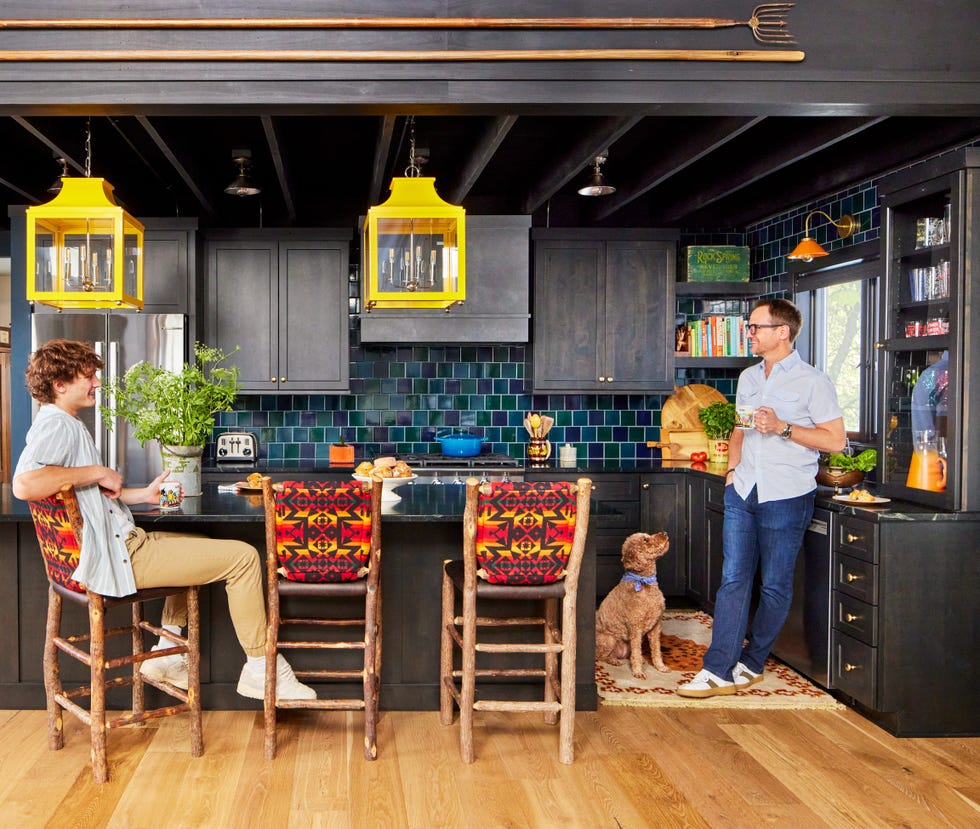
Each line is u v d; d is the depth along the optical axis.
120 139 4.46
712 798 2.61
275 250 5.32
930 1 2.92
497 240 5.35
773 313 3.48
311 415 5.67
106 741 2.87
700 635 4.49
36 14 2.81
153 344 5.00
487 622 3.10
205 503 3.36
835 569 3.41
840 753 2.97
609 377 5.48
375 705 2.88
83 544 2.65
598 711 3.36
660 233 5.47
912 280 3.40
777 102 2.90
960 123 3.66
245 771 2.77
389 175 5.23
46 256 3.56
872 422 4.60
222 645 3.30
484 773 2.78
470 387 5.76
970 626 3.15
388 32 2.85
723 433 5.43
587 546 3.36
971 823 2.46
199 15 2.82
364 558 2.87
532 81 2.87
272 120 3.61
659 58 2.85
